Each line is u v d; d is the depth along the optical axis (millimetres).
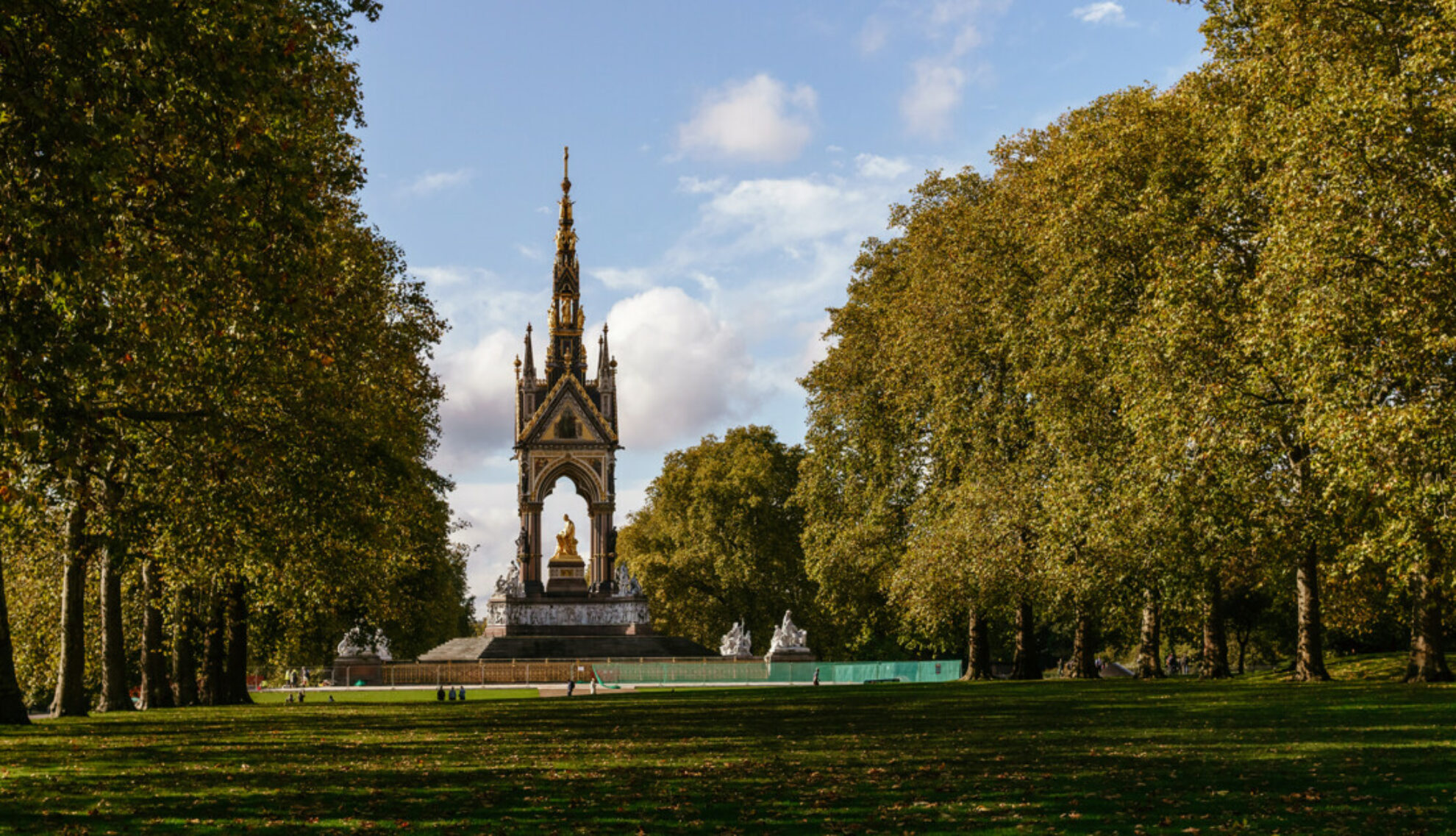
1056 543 51125
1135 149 48625
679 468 128500
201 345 30453
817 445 74062
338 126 36500
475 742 31469
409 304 52562
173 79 23969
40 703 82562
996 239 58812
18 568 58906
